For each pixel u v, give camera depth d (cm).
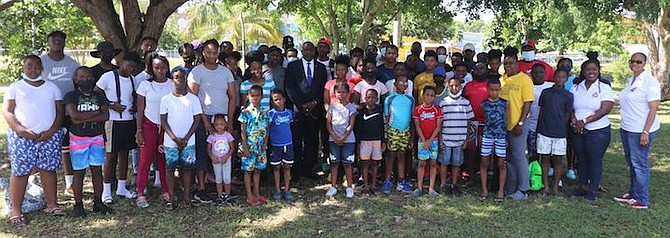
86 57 2034
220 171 573
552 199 606
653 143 959
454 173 626
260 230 499
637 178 576
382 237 485
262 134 574
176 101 537
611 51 2941
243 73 726
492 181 634
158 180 635
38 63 483
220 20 3212
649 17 930
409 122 622
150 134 553
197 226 506
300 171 681
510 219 537
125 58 557
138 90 550
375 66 642
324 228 508
